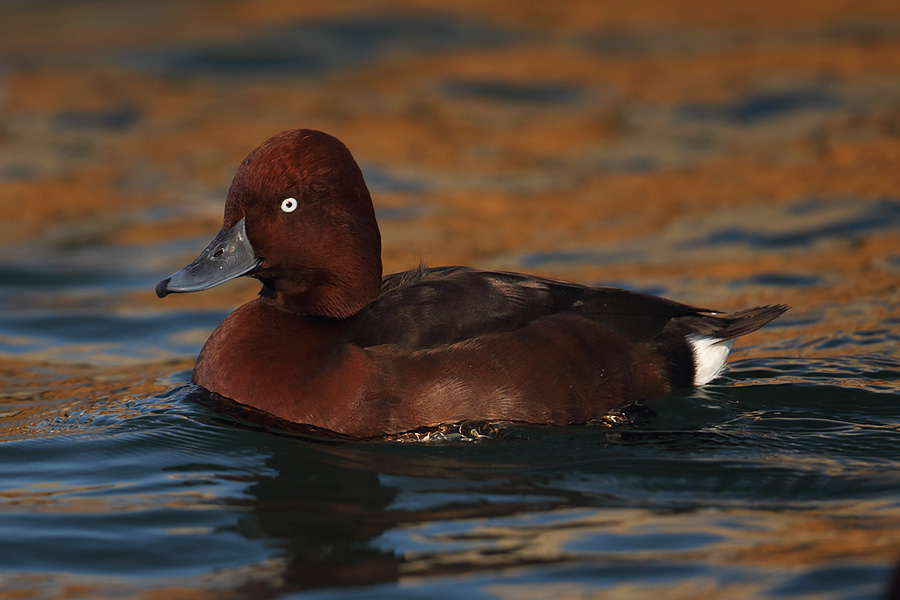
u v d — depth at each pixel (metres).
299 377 8.80
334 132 19.52
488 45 24.00
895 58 22.44
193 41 23.97
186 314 13.43
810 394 9.46
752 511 7.29
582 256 14.61
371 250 9.15
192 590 6.43
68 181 18.06
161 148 19.20
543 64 22.86
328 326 9.11
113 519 7.44
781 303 12.59
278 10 25.86
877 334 11.22
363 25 24.80
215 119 20.36
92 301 13.88
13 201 17.25
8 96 21.25
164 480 8.09
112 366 11.58
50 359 11.88
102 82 22.02
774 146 18.67
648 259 14.41
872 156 17.73
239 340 9.18
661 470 8.04
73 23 25.14
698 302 12.77
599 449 8.43
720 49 23.52
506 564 6.59
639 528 7.05
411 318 8.79
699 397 9.27
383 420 8.57
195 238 15.97
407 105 20.91
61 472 8.34
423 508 7.46
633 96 21.12
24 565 6.80
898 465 8.03
